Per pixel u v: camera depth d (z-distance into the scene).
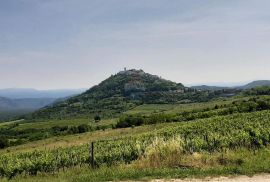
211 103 153.38
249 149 22.05
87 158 26.41
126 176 15.75
